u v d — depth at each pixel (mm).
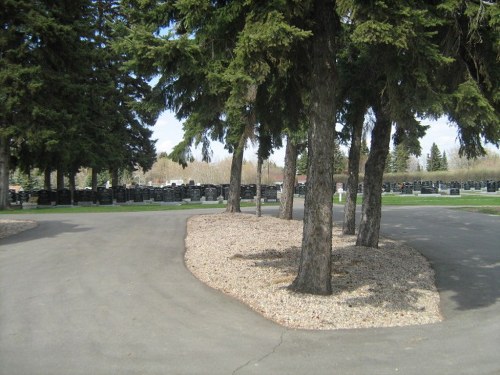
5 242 12477
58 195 31625
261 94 8875
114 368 4773
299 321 6273
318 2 7043
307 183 7562
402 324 6309
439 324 6363
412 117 7711
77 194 32812
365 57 9125
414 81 6863
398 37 5797
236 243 12438
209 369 4762
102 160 33938
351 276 8773
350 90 11156
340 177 67000
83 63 29109
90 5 29844
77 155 31109
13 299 7227
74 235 13734
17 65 24828
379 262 10086
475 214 22609
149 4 8898
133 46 7180
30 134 25188
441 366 4883
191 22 6848
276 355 5133
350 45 9516
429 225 18188
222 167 64812
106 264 9789
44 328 5957
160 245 12180
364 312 6707
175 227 15773
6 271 9086
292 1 6102
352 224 14430
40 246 11836
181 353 5176
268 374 4648
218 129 16312
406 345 5496
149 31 7910
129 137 40656
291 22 6828
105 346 5367
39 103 26000
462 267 10367
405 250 12055
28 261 10016
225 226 15695
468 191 55656
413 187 54750
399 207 28344
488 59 7762
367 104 11555
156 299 7281
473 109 6898
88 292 7637
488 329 6168
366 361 4992
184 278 8664
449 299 7809
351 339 5664
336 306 6867
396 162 89562
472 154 9117
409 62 6660
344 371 4730
